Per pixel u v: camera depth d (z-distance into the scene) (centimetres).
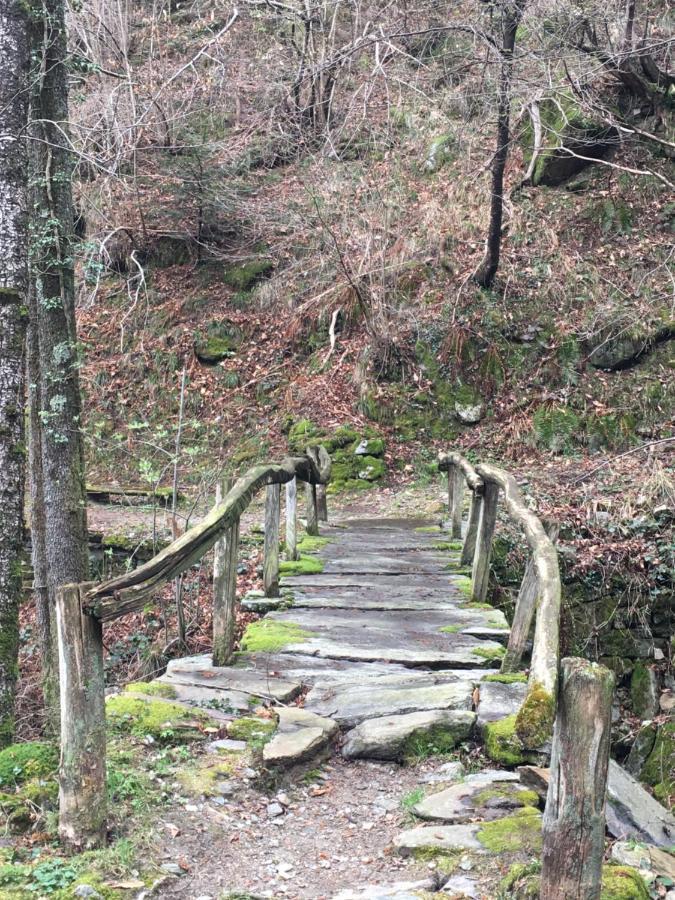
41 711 800
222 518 482
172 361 1703
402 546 1048
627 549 1016
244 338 1720
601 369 1476
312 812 418
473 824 380
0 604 623
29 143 751
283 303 1741
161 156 1809
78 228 1380
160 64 1961
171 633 980
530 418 1441
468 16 1588
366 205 1758
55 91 762
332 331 1636
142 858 353
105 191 1720
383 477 1452
